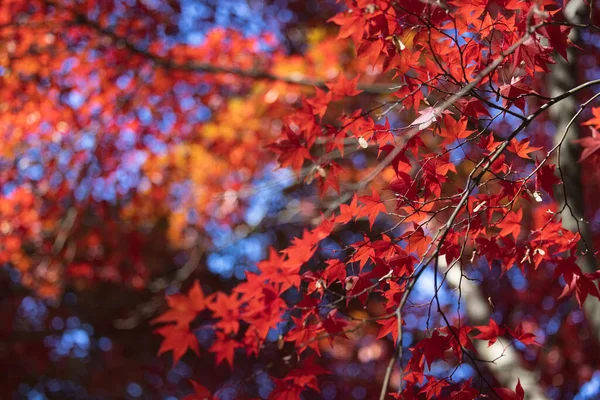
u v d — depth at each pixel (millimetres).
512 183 2678
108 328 12117
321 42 7258
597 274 2652
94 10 6777
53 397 12203
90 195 7945
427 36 2578
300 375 2568
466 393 2559
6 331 10938
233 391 2881
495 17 2490
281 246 10867
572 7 4012
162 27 7199
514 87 2549
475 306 4617
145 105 7477
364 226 7156
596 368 6062
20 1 6473
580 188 3838
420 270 2279
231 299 2520
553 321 7332
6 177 7473
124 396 11773
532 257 2711
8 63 6543
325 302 2660
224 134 7938
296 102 7465
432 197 2742
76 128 7355
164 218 10648
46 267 8578
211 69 6141
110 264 9266
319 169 2723
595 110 2740
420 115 2541
